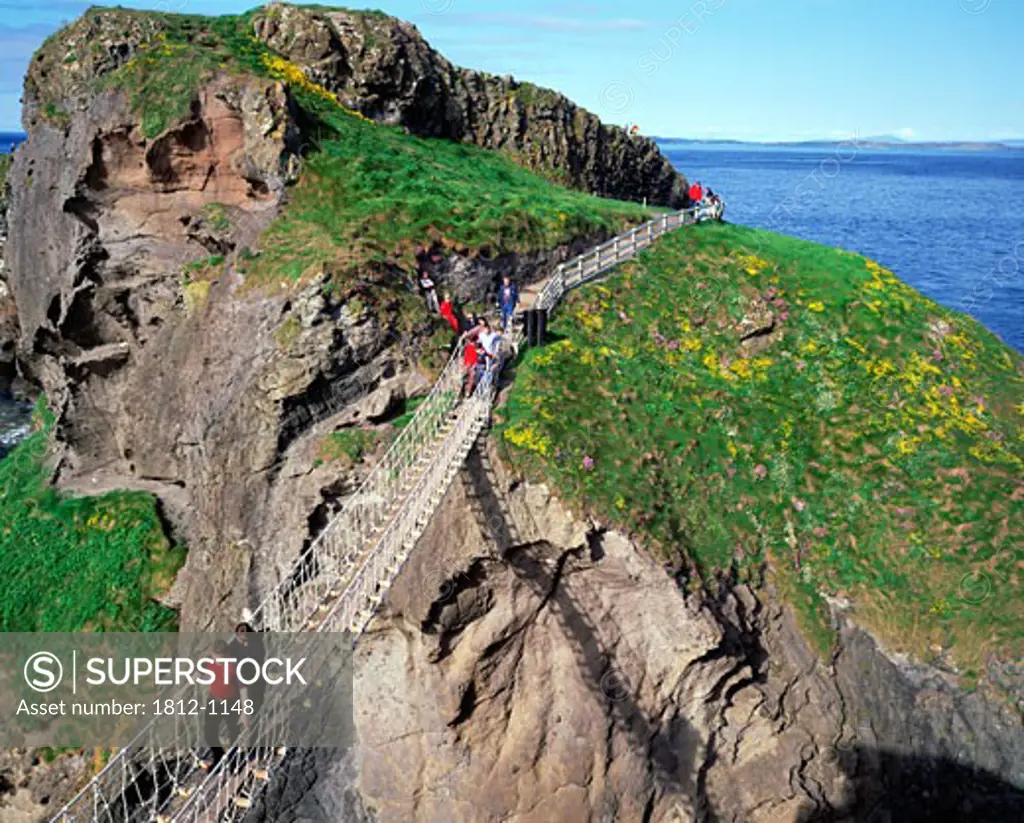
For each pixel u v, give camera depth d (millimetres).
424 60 39750
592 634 22391
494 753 22234
